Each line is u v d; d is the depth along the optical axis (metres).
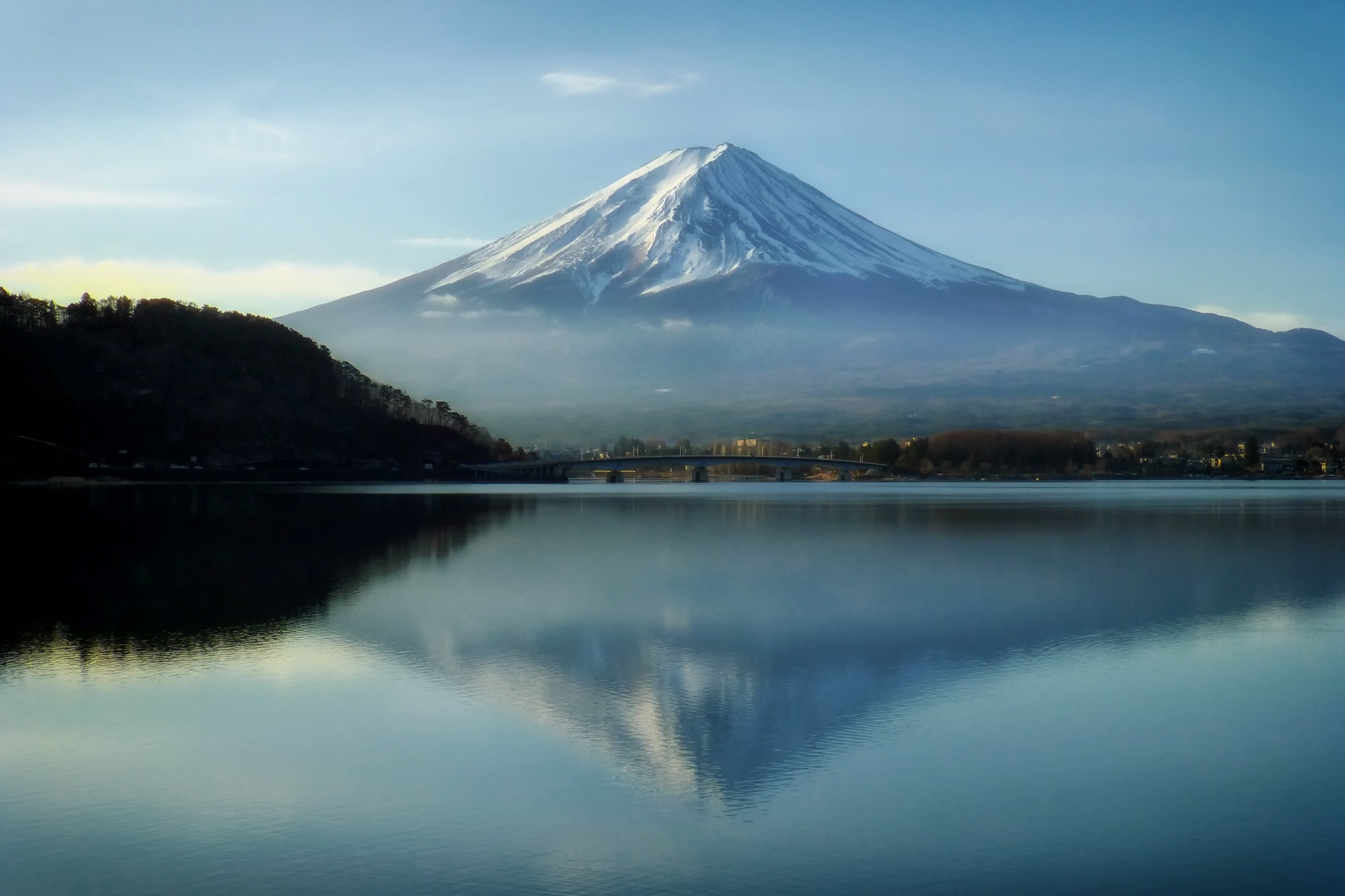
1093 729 31.00
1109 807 25.11
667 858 22.64
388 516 114.00
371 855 22.83
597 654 41.00
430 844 23.38
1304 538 88.81
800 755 28.89
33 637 43.28
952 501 161.62
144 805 25.33
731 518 116.50
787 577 62.50
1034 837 23.56
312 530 94.06
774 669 38.56
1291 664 39.12
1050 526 103.56
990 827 24.06
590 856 22.80
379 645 42.28
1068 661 39.78
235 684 35.88
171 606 51.06
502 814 24.98
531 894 21.25
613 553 76.00
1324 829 23.86
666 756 28.72
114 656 39.81
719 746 29.56
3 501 131.25
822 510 134.75
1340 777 26.86
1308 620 48.22
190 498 148.00
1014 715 32.47
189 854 22.89
